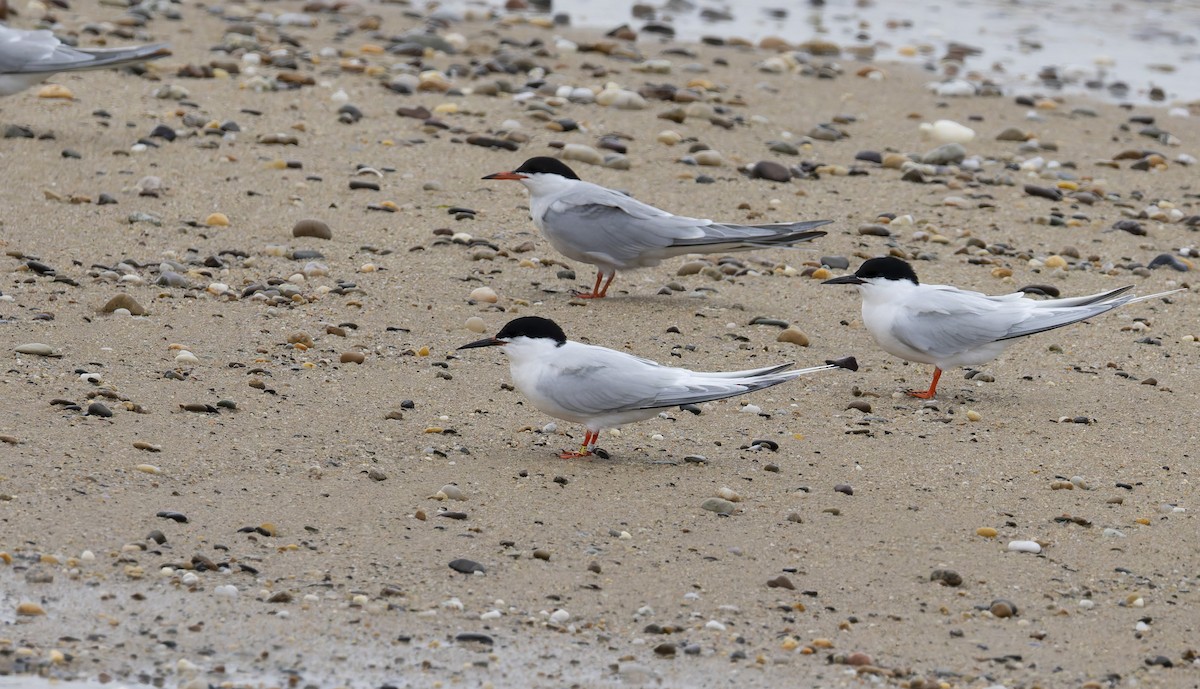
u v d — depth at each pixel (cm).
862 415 1213
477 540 938
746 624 859
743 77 2378
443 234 1588
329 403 1152
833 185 1867
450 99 2077
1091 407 1257
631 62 2402
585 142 1931
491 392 1209
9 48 1769
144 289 1357
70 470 982
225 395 1141
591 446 1098
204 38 2320
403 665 800
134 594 848
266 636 819
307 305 1363
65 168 1658
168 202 1592
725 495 1023
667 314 1430
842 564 940
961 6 3269
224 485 986
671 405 1055
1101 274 1612
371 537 932
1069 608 900
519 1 2909
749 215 1720
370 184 1700
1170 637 870
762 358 1334
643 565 921
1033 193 1864
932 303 1236
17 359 1164
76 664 782
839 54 2670
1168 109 2373
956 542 981
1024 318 1230
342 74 2161
